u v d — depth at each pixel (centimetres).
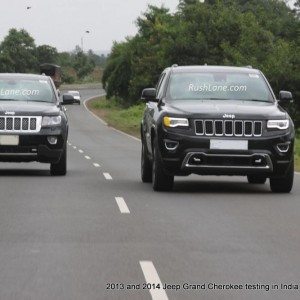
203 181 2811
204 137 2316
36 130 2842
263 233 1700
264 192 2459
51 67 16400
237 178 2959
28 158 2855
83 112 14975
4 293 1169
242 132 2325
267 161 2330
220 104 2406
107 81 17012
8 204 2119
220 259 1423
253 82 2552
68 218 1880
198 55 10844
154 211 2006
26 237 1627
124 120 12006
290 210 2048
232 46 10788
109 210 2016
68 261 1395
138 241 1591
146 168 2719
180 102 2445
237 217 1920
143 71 13212
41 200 2205
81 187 2555
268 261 1410
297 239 1631
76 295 1160
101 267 1348
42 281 1245
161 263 1385
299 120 8550
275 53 9044
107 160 4238
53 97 3052
